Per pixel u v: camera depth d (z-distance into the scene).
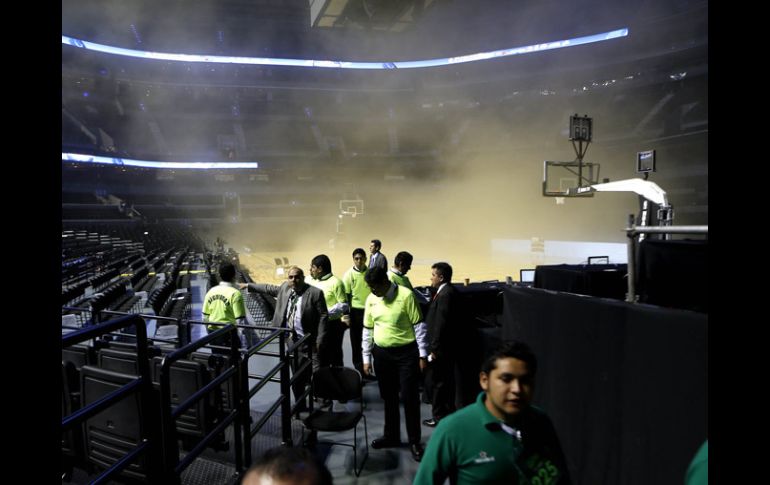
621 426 2.24
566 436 2.66
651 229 2.58
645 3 37.75
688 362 1.87
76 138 40.34
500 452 1.82
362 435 4.54
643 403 2.10
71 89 40.91
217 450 3.66
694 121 36.31
